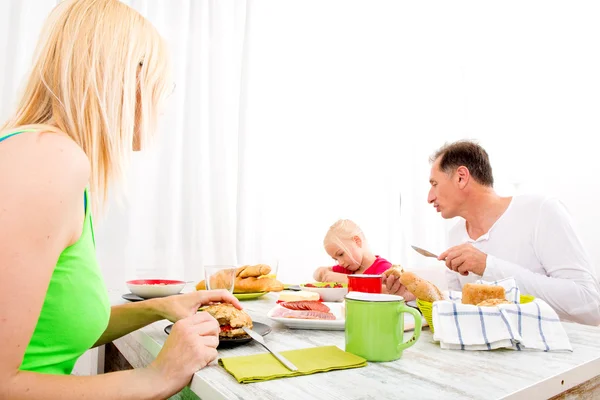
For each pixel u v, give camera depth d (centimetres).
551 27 271
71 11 68
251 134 216
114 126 71
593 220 245
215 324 70
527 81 279
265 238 221
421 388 55
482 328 74
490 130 293
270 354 69
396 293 116
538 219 149
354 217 256
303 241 236
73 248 59
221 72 213
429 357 69
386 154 271
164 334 84
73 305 60
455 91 298
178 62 201
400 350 68
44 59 66
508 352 73
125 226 181
